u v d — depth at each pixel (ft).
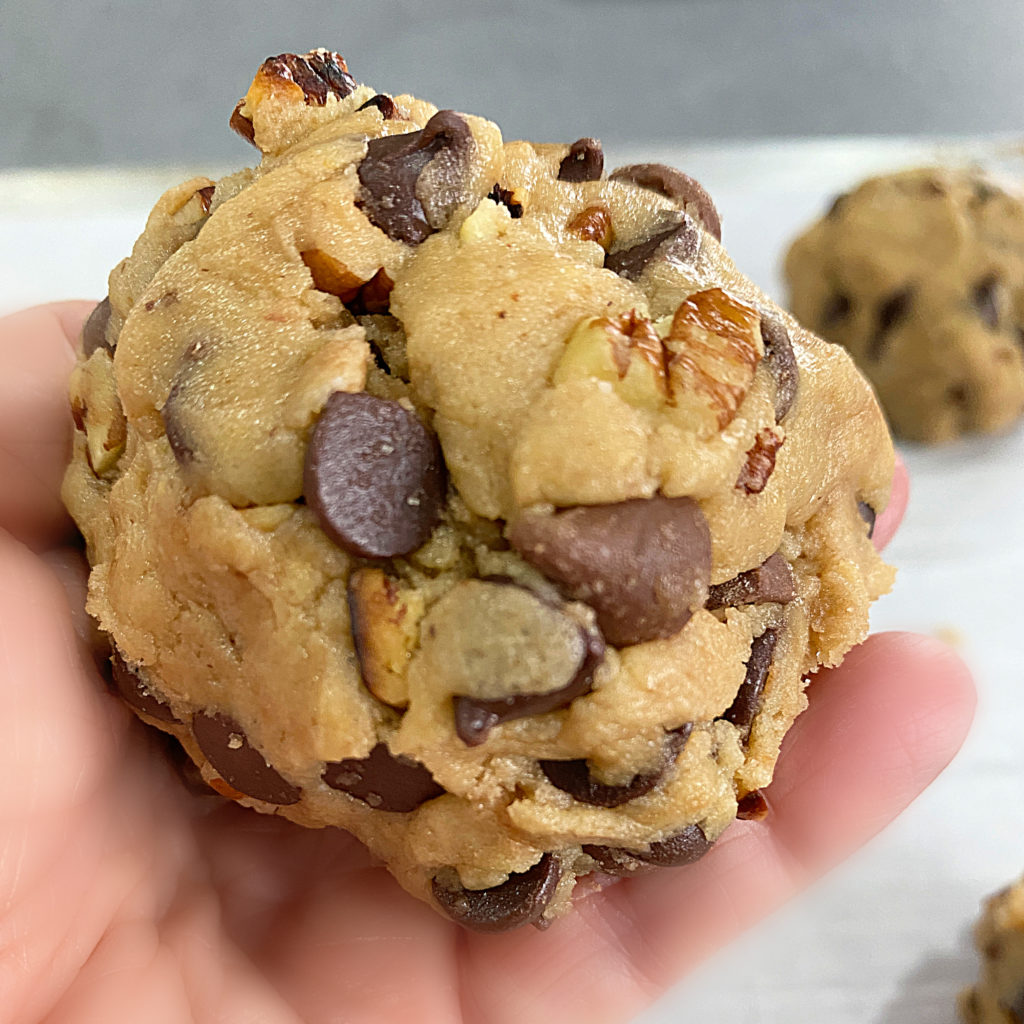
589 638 0.29
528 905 0.33
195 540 0.32
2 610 0.38
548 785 0.32
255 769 0.34
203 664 0.34
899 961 0.56
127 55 0.89
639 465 0.30
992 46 0.98
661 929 0.45
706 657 0.31
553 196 0.37
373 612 0.30
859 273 0.68
